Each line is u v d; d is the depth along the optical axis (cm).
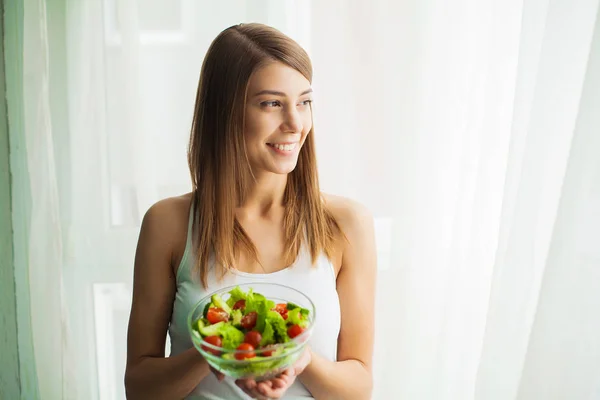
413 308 142
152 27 138
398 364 146
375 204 142
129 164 142
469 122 124
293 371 77
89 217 146
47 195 138
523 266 101
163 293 101
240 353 66
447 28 128
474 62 125
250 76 88
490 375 107
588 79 89
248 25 92
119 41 136
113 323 155
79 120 140
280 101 89
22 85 133
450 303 129
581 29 94
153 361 94
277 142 91
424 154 135
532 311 103
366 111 137
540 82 96
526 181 99
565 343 96
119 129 141
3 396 146
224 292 85
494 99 117
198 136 98
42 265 141
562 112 96
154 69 140
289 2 135
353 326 102
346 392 93
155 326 101
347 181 142
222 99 92
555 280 95
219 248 96
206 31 138
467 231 126
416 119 134
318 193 101
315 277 98
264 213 101
